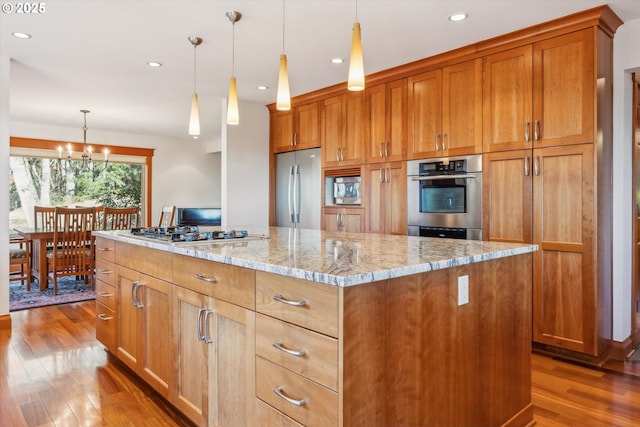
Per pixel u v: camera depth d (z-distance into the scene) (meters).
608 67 2.81
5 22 2.77
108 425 2.00
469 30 2.93
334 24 2.82
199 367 1.82
